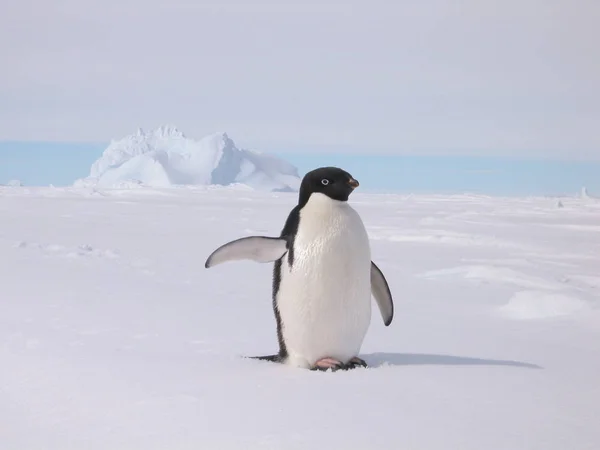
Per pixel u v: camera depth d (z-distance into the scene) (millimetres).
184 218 20812
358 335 4148
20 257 9648
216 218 21156
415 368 3881
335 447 2457
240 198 38906
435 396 3184
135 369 3729
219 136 123500
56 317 5504
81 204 27203
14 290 6895
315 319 4039
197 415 2854
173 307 6180
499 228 19750
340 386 3373
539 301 6516
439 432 2629
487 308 6828
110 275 8336
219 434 2605
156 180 119000
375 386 3377
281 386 3361
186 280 8312
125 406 3021
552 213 29156
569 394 3277
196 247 12367
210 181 120438
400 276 9469
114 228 16141
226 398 3125
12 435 2711
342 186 4070
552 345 4879
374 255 12234
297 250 4074
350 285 4047
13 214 20391
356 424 2723
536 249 13867
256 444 2490
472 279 9102
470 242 14969
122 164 128125
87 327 5145
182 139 133625
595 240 16156
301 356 4125
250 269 9648
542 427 2717
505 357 4375
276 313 4223
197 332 5098
